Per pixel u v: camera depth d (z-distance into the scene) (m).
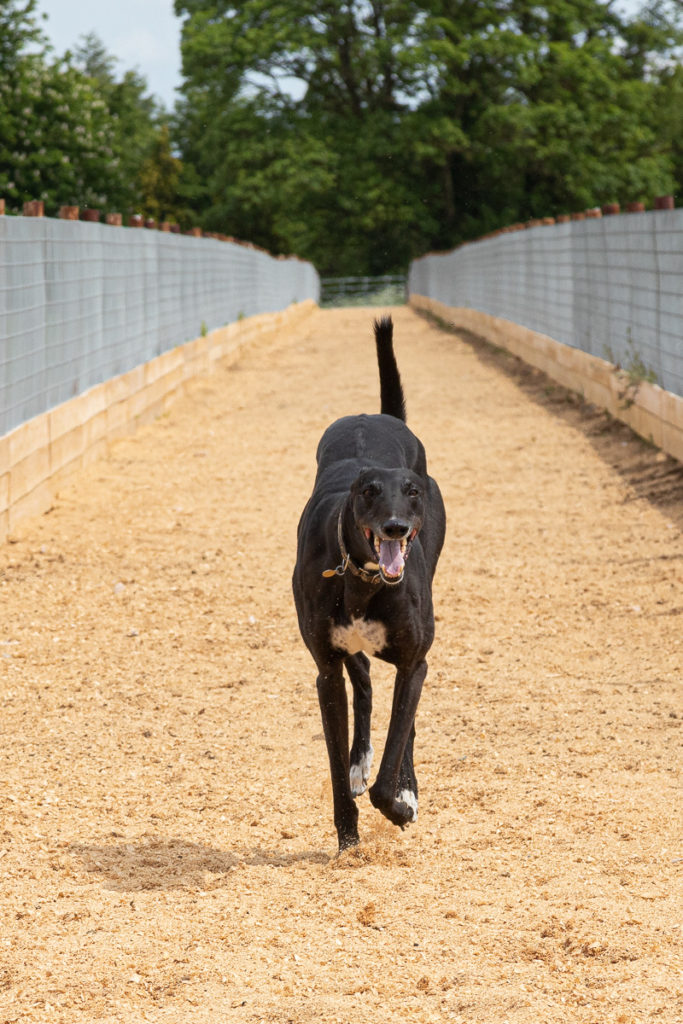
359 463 5.70
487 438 15.02
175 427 16.36
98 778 5.93
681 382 12.22
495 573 9.37
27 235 10.77
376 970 4.01
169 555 9.95
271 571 9.53
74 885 4.78
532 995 3.77
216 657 7.75
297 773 6.01
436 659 7.63
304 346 30.38
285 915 4.48
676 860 4.81
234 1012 3.76
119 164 38.97
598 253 16.14
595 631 8.02
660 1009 3.65
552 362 19.59
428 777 5.90
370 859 5.00
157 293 17.89
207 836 5.31
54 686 7.18
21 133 35.78
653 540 9.93
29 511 10.76
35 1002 3.84
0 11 36.88
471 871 4.84
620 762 5.93
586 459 13.34
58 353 12.01
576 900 4.47
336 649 5.12
